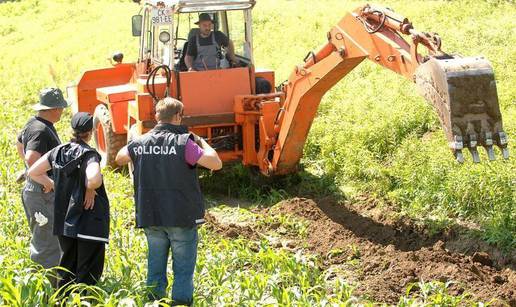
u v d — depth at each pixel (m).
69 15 27.86
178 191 6.05
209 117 9.98
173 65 9.96
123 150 6.25
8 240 7.63
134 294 6.32
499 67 12.55
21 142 7.10
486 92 6.57
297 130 9.50
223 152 10.25
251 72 10.22
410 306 6.55
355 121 11.72
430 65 6.79
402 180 9.66
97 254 6.37
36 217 6.72
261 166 10.01
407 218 9.05
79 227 6.20
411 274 7.49
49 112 6.89
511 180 8.54
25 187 6.79
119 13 26.42
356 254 8.23
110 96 11.17
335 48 8.77
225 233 8.73
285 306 6.28
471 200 8.73
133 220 8.89
